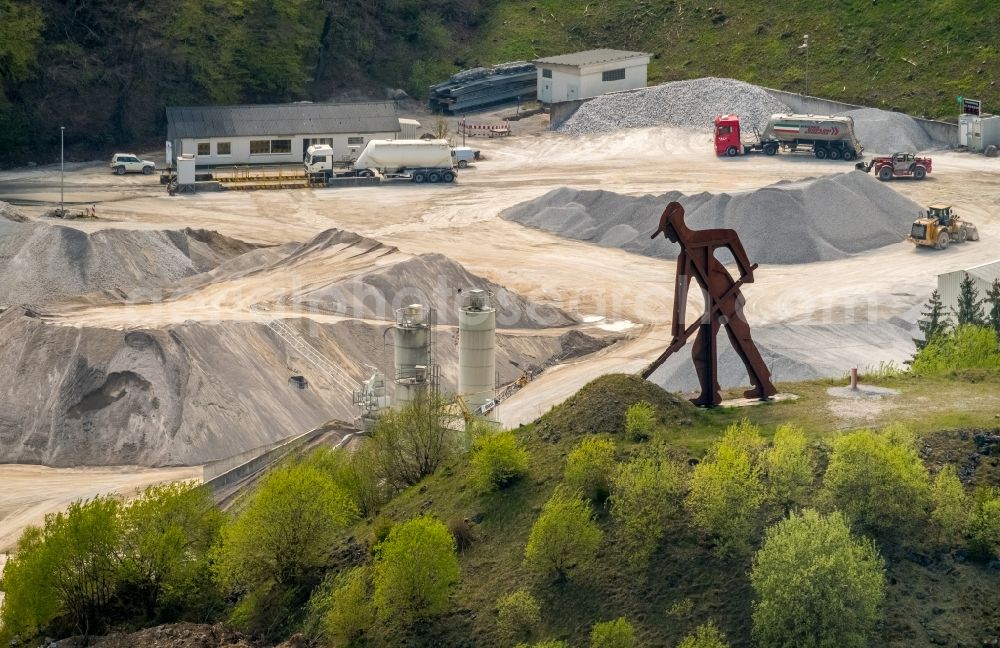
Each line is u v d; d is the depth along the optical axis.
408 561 34.66
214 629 37.34
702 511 34.25
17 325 62.50
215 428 58.25
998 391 41.28
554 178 104.25
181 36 114.50
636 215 88.62
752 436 37.03
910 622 31.17
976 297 61.47
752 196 85.31
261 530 38.16
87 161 110.06
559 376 65.00
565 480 37.50
